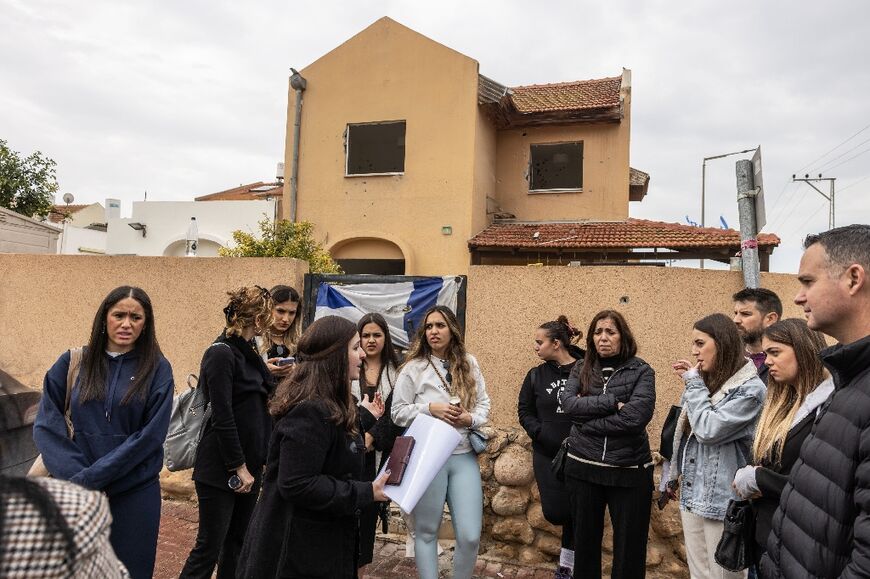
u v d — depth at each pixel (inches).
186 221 648.4
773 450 97.7
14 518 38.9
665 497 140.9
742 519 100.5
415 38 562.6
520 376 195.5
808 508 67.2
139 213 657.6
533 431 167.2
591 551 140.3
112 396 109.5
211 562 132.0
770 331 102.3
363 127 577.6
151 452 108.7
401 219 555.2
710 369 125.8
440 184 547.8
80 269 245.4
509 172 608.7
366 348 164.4
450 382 149.7
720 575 119.1
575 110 569.9
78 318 244.4
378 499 97.7
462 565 140.3
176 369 230.2
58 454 102.7
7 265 253.9
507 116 581.0
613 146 584.4
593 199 585.6
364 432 145.1
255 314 135.4
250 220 629.0
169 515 204.8
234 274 228.8
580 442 141.9
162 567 163.8
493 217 601.3
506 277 199.5
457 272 537.6
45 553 38.5
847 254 67.3
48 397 108.7
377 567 171.9
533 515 183.6
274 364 146.3
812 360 97.7
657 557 171.5
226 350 131.8
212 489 131.5
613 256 514.3
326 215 573.9
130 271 239.9
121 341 111.9
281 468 89.4
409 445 107.2
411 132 557.6
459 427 141.9
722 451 121.7
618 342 145.9
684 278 184.4
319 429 91.0
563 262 522.6
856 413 63.6
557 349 169.3
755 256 167.8
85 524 41.8
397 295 223.3
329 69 582.6
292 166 581.0
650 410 136.2
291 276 224.4
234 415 134.3
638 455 137.1
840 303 67.7
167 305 234.1
